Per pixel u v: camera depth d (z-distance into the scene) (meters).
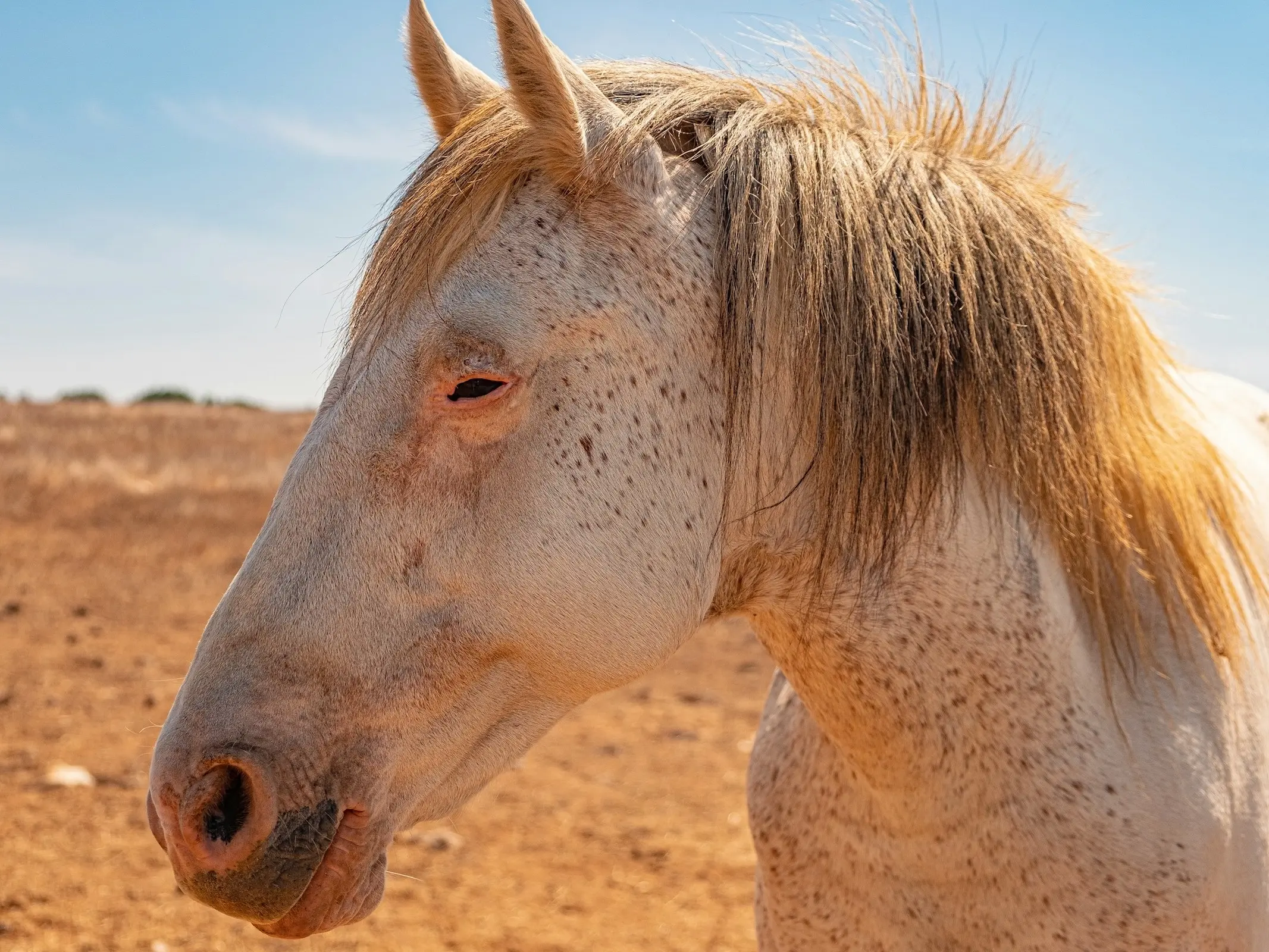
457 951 3.72
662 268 1.60
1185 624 1.78
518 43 1.54
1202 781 1.69
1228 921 1.72
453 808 1.64
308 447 1.58
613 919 3.98
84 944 3.63
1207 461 1.91
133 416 26.88
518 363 1.54
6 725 5.68
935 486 1.62
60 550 10.29
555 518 1.56
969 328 1.64
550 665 1.61
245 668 1.49
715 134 1.68
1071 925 1.65
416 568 1.54
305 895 1.51
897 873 1.78
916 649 1.68
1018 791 1.67
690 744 5.91
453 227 1.57
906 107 1.88
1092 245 1.89
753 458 1.63
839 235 1.61
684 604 1.62
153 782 1.48
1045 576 1.71
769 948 2.05
